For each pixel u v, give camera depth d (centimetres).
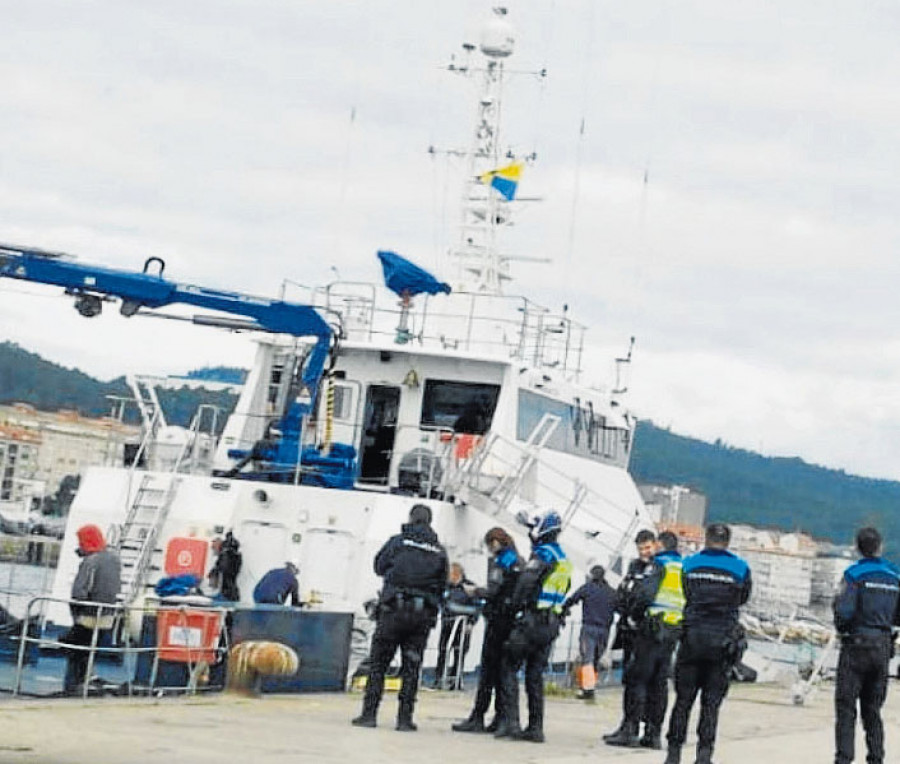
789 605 4062
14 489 3575
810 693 3094
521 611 1902
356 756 1627
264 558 2859
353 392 3191
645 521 3734
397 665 2586
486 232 3638
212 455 3203
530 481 3195
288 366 3147
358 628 2669
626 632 1989
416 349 3152
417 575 1900
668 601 1947
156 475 2919
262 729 1800
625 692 1973
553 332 3547
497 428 3106
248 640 2217
